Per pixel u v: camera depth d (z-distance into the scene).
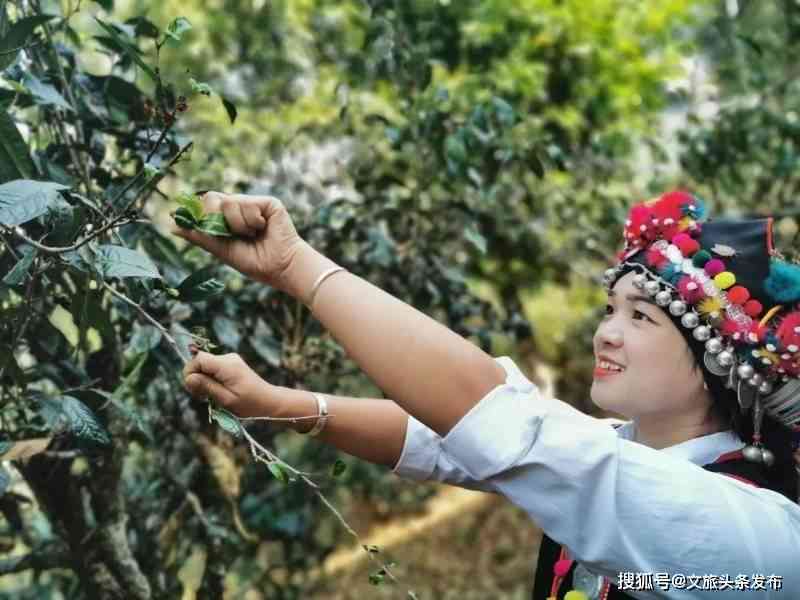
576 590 1.09
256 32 2.51
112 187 1.16
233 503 1.61
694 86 2.89
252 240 0.92
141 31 1.31
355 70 2.27
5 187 0.85
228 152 2.21
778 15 2.82
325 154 2.24
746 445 1.06
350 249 1.87
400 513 4.69
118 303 1.25
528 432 0.86
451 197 2.07
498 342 3.82
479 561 4.36
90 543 1.44
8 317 1.08
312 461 2.65
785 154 2.59
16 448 1.05
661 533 0.87
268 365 1.70
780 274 1.02
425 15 2.13
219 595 1.61
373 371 0.86
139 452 1.95
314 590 2.98
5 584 2.50
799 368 1.00
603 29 2.92
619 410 1.06
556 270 2.88
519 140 2.12
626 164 2.96
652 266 1.04
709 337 1.01
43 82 1.17
